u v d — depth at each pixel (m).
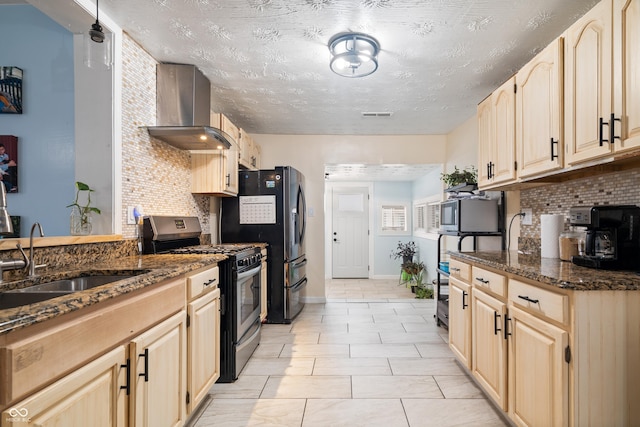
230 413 1.81
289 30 1.94
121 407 1.10
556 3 1.69
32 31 2.00
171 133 2.27
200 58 2.30
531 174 1.90
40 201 1.97
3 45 2.00
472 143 3.56
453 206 2.98
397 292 5.27
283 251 3.42
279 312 3.38
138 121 2.16
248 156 3.69
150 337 1.26
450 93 2.90
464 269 2.20
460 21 1.84
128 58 2.04
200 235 3.04
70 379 0.88
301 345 2.79
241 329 2.30
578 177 1.97
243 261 2.34
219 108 3.30
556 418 1.26
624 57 1.28
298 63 2.35
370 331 3.13
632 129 1.25
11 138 1.96
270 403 1.91
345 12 1.76
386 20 1.84
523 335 1.50
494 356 1.75
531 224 2.51
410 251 6.14
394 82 2.67
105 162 1.93
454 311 2.37
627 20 1.27
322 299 4.26
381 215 6.59
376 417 1.76
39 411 0.78
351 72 2.36
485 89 2.82
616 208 1.48
